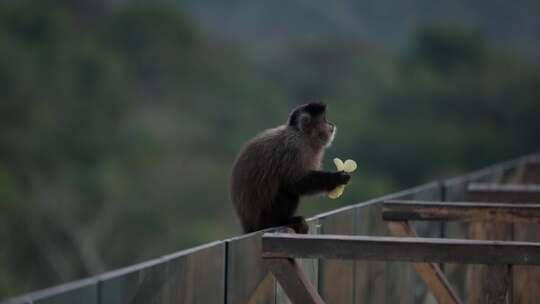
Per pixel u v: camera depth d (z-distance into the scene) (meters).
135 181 67.69
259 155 15.33
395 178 79.38
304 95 91.50
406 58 97.25
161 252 63.03
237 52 92.00
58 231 61.81
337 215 13.29
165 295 9.90
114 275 9.02
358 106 84.56
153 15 84.38
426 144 80.88
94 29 84.44
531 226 15.91
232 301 11.27
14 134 66.88
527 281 13.90
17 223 60.34
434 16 129.00
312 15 121.19
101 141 70.31
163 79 82.00
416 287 16.08
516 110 87.94
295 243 10.61
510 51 110.69
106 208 63.62
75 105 71.75
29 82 70.62
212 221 66.31
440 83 89.06
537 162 23.56
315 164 16.03
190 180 68.81
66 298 8.43
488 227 16.08
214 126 79.25
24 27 77.06
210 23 113.88
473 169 83.25
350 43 98.31
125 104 74.88
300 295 10.58
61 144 68.50
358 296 14.00
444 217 13.71
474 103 87.56
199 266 10.58
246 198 15.23
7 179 61.44
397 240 10.51
